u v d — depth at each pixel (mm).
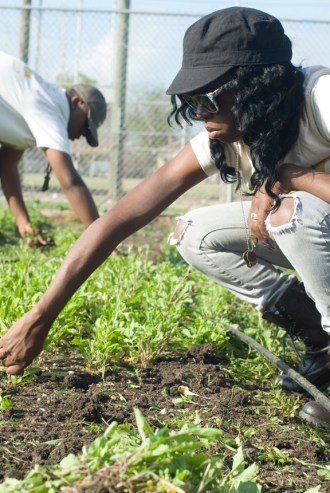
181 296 2695
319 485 1669
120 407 2043
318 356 2211
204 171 2039
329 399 2088
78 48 7305
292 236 1914
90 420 1943
